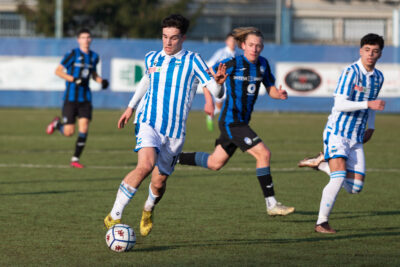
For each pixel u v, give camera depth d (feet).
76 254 61.93
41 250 63.41
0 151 153.28
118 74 289.33
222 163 86.02
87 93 131.13
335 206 91.15
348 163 75.87
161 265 58.08
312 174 122.93
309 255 62.34
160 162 68.03
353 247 65.92
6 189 100.68
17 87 286.25
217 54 156.56
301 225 77.30
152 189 69.26
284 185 109.81
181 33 66.85
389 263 59.36
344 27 437.58
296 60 290.97
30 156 144.87
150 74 67.92
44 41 285.64
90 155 148.87
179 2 436.76
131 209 86.02
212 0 467.93
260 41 81.46
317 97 293.23
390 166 136.26
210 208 87.56
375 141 189.78
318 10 436.76
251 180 114.21
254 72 82.12
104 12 424.05
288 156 150.10
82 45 132.16
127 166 130.52
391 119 279.08
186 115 67.82
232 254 62.54
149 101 67.62
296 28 437.58
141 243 67.10
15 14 454.40
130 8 424.46
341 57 291.17
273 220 79.97
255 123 245.45
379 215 84.43
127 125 234.17
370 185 111.04
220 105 171.22
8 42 284.20
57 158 142.20
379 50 72.23
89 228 73.61
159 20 428.97
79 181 110.01
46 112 280.92
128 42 288.51
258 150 80.69
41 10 424.05
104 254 62.03
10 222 76.59
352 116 73.31
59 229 73.05
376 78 73.92
